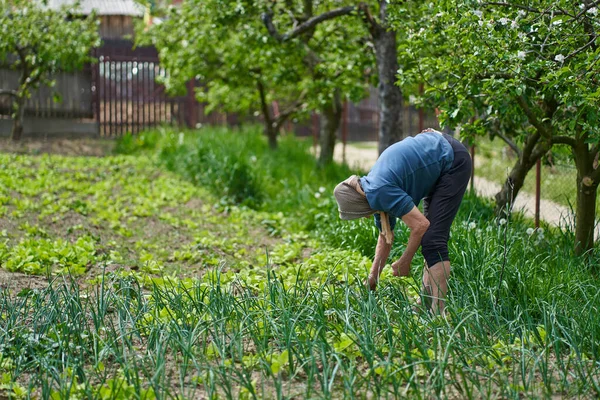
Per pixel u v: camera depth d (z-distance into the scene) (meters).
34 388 4.11
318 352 4.44
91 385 4.09
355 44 11.02
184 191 11.66
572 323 4.62
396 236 6.92
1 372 4.34
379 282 5.42
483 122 6.81
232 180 11.42
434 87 6.38
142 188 11.84
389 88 9.63
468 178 5.02
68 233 8.66
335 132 13.86
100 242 8.31
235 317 4.95
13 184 11.06
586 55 5.61
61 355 4.43
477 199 8.47
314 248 8.15
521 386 4.07
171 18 13.62
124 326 4.96
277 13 10.75
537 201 7.95
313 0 10.94
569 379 4.25
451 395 4.00
